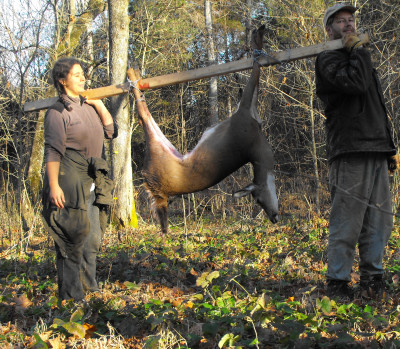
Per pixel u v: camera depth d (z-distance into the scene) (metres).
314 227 9.81
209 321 3.63
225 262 6.64
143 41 14.54
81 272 4.91
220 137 3.94
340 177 4.21
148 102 16.80
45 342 3.46
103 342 3.41
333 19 4.33
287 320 3.35
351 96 4.11
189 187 4.03
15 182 13.37
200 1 19.92
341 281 4.25
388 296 4.23
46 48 11.73
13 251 8.80
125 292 4.88
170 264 6.64
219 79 18.30
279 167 13.96
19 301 4.68
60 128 4.49
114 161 12.47
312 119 13.05
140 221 13.35
